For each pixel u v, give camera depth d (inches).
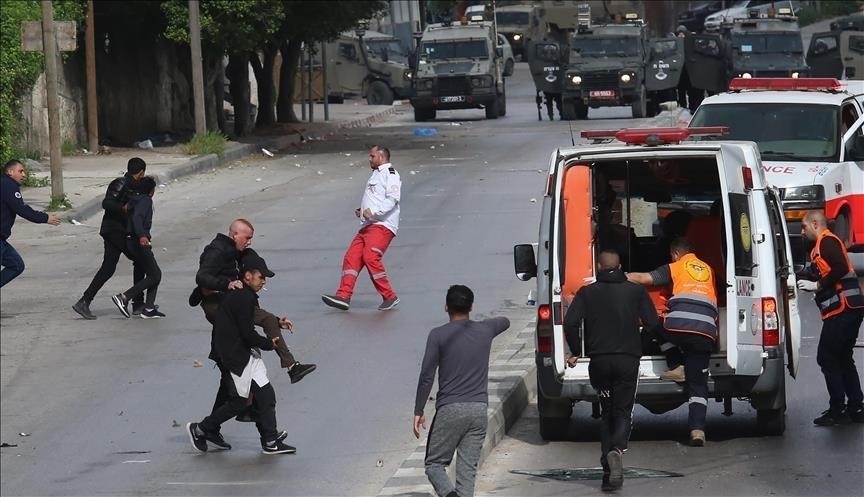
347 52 6373.0
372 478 1120.8
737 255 1172.5
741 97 2117.4
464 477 975.6
